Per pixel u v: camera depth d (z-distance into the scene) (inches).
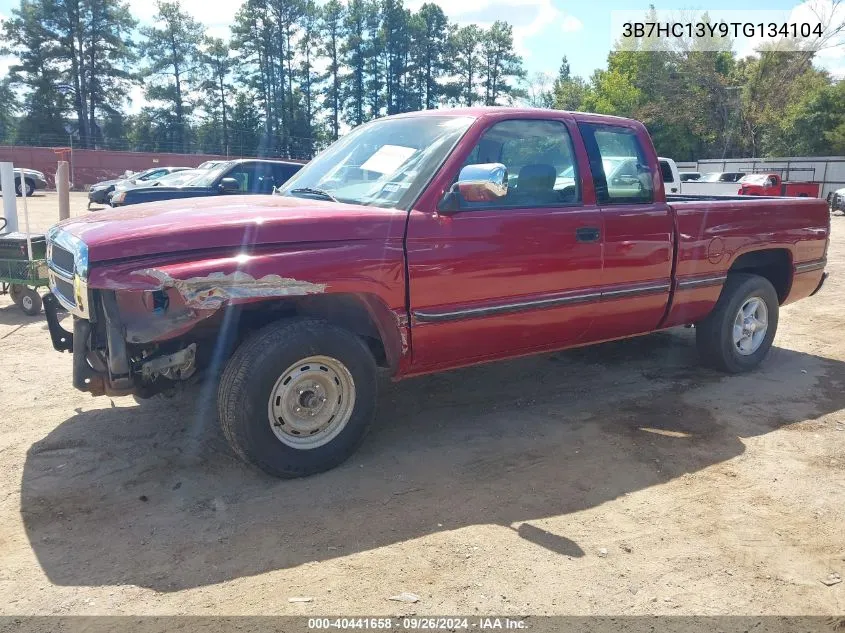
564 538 128.4
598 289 181.3
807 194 1135.0
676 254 197.6
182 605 108.0
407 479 150.7
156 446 165.2
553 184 175.3
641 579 116.7
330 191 173.2
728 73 2018.9
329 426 152.1
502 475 153.5
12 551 122.2
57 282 156.0
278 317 156.0
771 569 120.6
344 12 3026.6
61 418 182.5
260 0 2898.6
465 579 115.4
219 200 167.0
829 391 213.6
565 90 2684.5
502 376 223.3
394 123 186.5
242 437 139.8
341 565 118.9
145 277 127.7
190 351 143.5
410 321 152.9
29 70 2768.2
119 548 123.3
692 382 219.1
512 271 164.6
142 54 2999.5
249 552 122.5
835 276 431.8
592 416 189.2
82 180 1888.5
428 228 152.4
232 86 3056.1
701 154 1985.7
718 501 143.7
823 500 145.0
